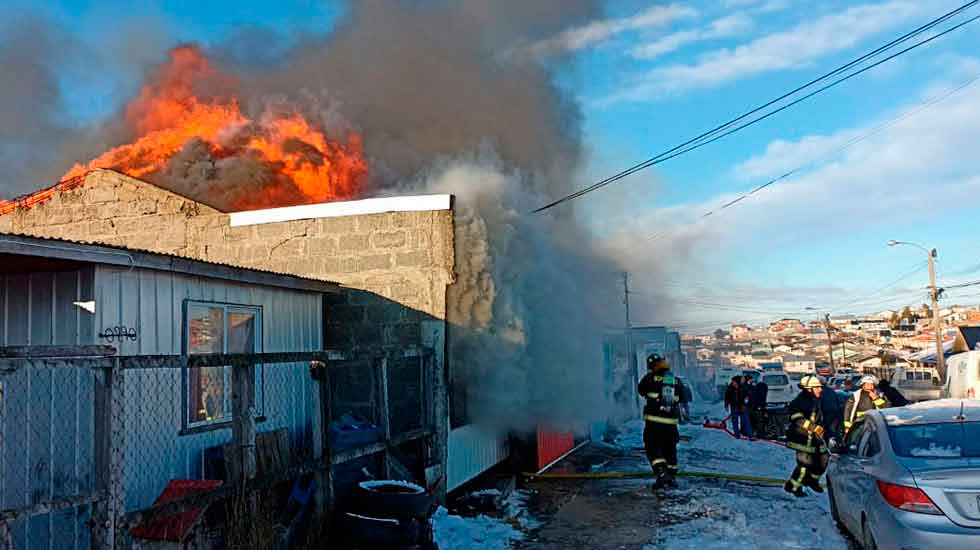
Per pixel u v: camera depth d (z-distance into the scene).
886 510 5.96
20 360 3.93
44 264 6.48
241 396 5.76
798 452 9.88
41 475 6.34
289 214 10.62
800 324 138.50
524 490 10.62
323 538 6.47
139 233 11.47
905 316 101.50
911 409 7.15
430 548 6.91
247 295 8.46
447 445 9.41
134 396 6.77
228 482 5.54
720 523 8.35
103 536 4.34
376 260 10.13
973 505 5.55
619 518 8.70
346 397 9.91
